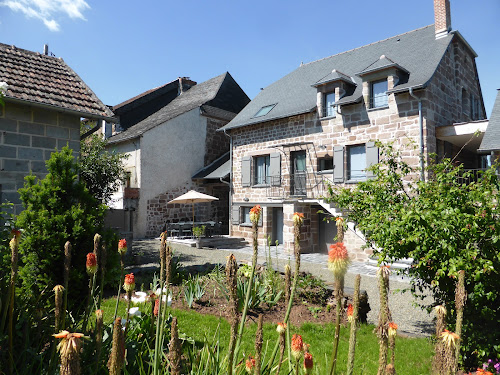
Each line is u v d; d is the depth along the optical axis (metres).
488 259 4.03
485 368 3.95
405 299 7.98
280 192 16.38
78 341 1.05
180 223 18.08
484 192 4.20
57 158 5.63
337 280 1.25
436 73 13.07
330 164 15.29
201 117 21.44
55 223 5.21
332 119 14.74
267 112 17.50
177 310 5.78
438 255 4.20
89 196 5.70
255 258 1.60
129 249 10.83
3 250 3.88
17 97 7.13
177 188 20.05
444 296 4.53
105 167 13.89
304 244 15.02
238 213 18.16
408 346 4.95
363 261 12.53
